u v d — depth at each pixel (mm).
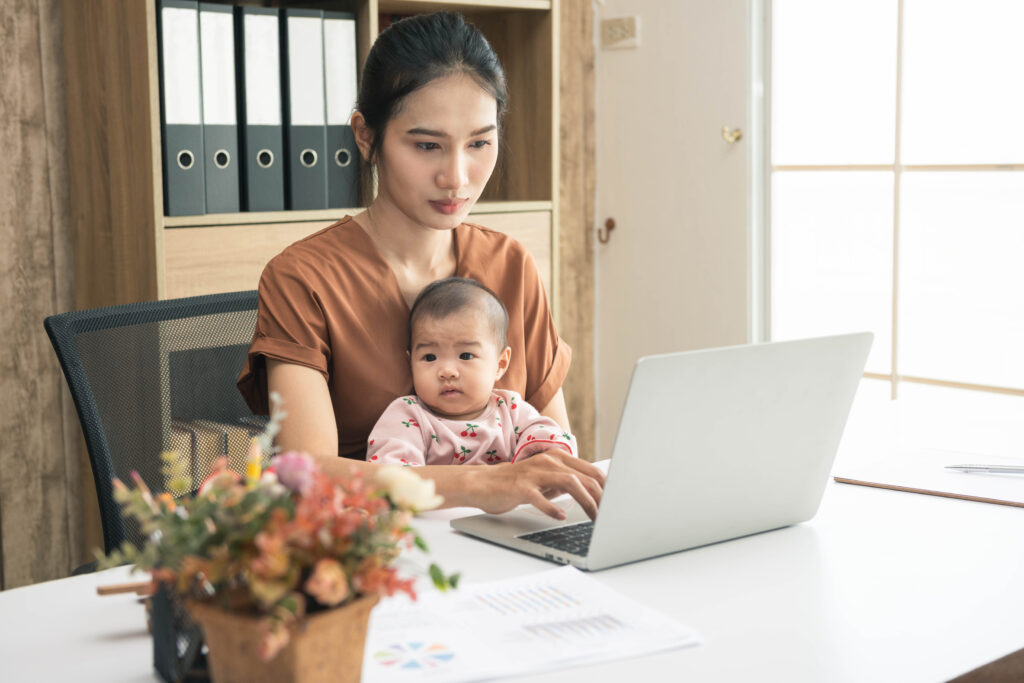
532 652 872
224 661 725
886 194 2859
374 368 1472
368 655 860
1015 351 2641
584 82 3434
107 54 2232
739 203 3123
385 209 1523
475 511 1278
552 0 2725
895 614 978
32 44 2348
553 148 2775
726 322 3195
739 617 968
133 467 1469
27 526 2465
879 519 1264
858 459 1527
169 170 2180
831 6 2912
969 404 2734
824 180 2982
